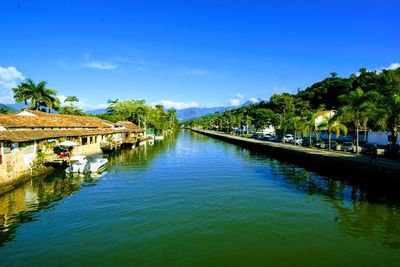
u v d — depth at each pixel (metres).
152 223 17.03
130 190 24.77
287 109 104.94
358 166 28.08
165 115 158.12
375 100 37.44
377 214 18.61
